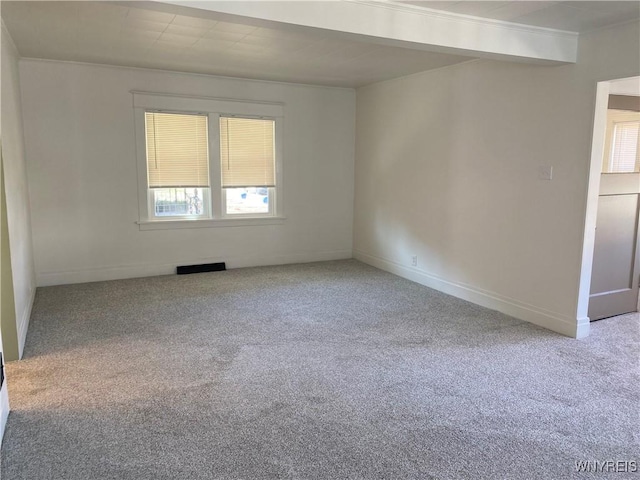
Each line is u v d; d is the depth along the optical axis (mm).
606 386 2930
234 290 5027
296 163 6262
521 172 4086
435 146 5047
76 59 4781
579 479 2080
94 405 2660
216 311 4320
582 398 2783
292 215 6344
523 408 2670
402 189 5617
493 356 3371
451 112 4793
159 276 5613
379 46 4008
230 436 2379
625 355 3396
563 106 3695
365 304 4582
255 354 3383
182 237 5750
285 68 5059
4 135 3125
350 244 6703
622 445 2334
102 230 5324
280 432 2420
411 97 5355
